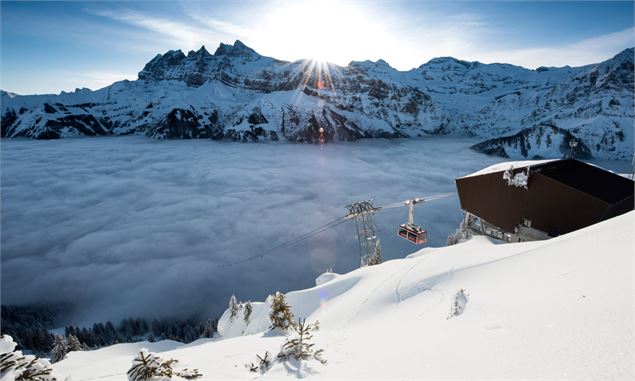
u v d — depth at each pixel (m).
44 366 7.93
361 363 7.97
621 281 7.78
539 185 37.69
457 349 6.87
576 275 10.08
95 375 11.78
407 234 39.12
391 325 15.48
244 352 12.03
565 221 35.66
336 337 12.24
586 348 5.00
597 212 33.41
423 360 6.76
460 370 5.65
